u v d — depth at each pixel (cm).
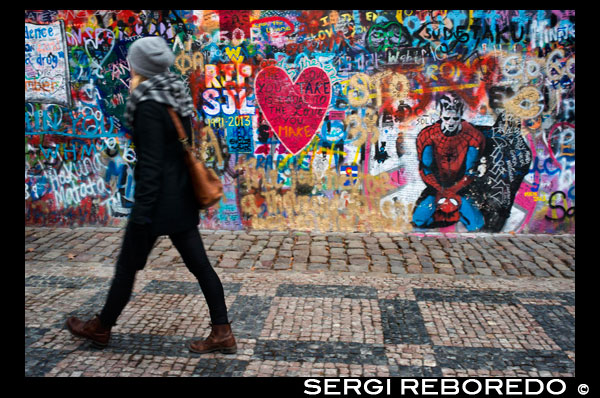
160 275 493
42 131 604
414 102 576
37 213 613
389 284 478
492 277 496
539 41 563
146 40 322
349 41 570
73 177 610
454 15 562
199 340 362
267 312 421
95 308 424
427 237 590
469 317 417
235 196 605
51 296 445
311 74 576
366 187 596
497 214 594
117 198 611
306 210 604
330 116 584
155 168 314
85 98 596
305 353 362
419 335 388
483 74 570
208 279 352
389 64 571
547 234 593
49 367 338
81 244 567
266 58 575
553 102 571
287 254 544
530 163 582
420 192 594
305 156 592
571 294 460
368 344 374
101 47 585
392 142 585
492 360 357
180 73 583
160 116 315
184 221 334
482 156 583
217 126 590
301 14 568
